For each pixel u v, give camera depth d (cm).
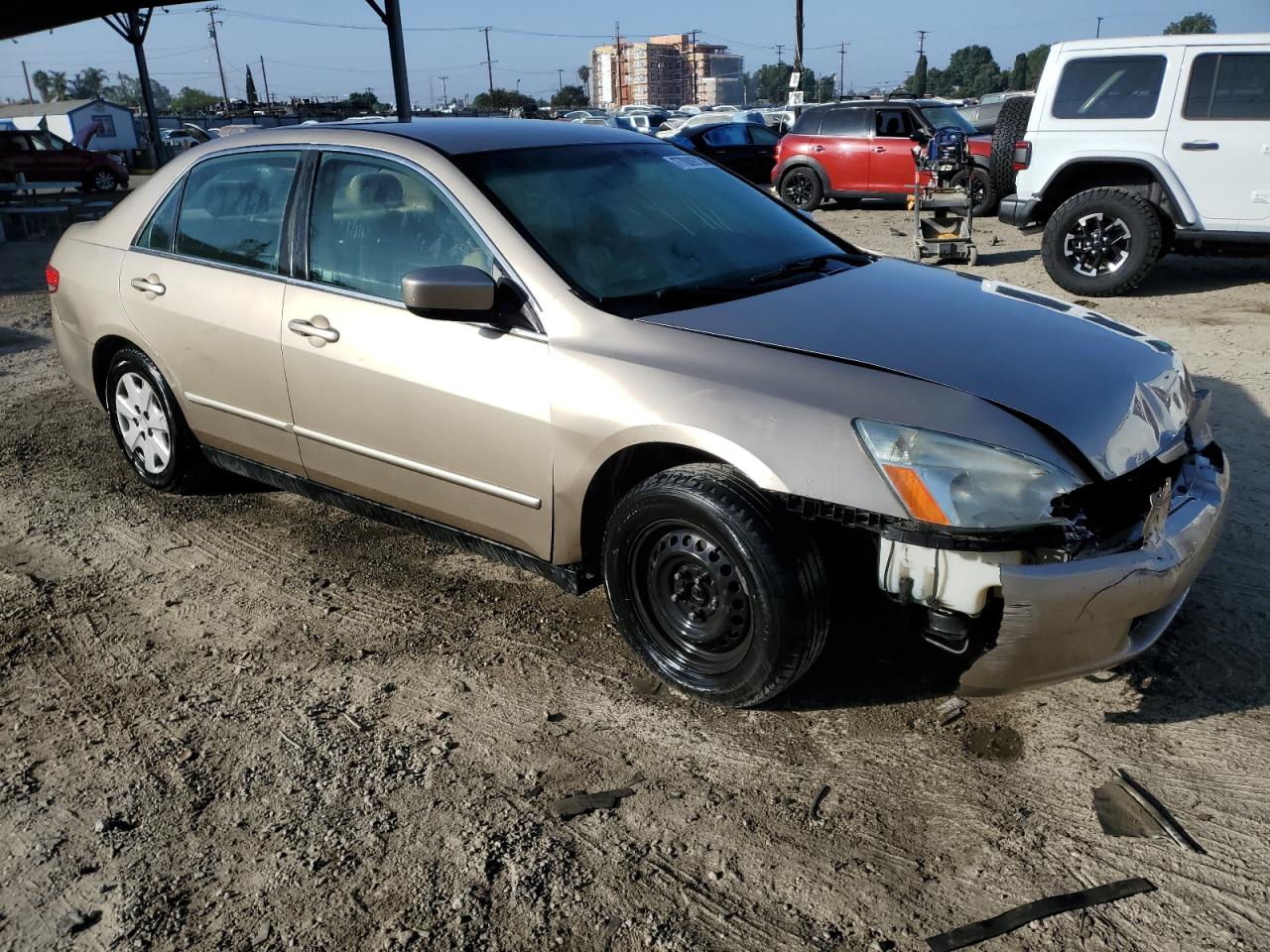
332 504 402
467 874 242
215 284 402
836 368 278
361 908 232
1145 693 302
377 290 353
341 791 272
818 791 267
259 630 358
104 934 228
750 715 300
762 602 274
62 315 485
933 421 258
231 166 409
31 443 564
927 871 239
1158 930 219
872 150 1511
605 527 323
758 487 271
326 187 371
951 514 251
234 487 493
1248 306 805
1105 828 249
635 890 236
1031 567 249
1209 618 338
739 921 226
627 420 289
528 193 341
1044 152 887
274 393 387
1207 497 294
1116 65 841
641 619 312
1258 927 218
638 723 298
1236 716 289
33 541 436
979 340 299
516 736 294
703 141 1914
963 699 302
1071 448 258
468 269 307
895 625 341
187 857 250
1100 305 838
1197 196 819
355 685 322
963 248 1050
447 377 328
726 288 330
